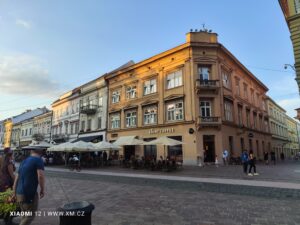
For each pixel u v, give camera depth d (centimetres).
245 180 1260
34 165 459
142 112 2983
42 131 5197
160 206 729
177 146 2552
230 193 923
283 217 602
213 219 594
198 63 2552
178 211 671
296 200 787
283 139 5653
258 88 4147
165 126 2678
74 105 4284
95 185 1186
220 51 2692
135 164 2170
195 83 2486
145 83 3053
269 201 780
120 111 3294
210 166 2219
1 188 621
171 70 2742
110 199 844
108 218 610
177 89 2641
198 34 2620
